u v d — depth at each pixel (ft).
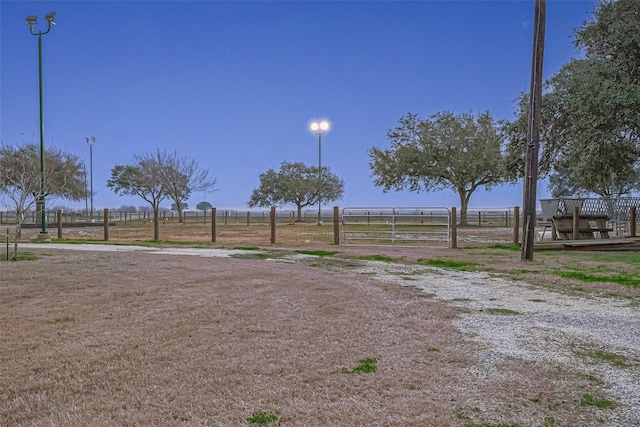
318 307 16.94
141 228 96.73
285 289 20.74
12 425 7.52
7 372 9.91
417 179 114.21
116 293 19.31
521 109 56.54
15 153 98.99
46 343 12.08
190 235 69.97
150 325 13.98
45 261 31.12
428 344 12.40
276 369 10.22
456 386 9.41
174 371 10.01
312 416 7.95
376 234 64.54
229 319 14.88
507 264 30.81
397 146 111.04
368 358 11.12
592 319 15.66
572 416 8.11
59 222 64.03
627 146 48.44
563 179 123.13
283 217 167.32
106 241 54.60
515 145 57.52
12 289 20.18
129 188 171.22
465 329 14.16
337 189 166.20
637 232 50.72
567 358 11.35
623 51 49.88
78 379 9.53
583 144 47.83
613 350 12.07
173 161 145.69
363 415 8.01
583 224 43.65
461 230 84.58
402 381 9.62
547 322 15.19
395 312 16.30
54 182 104.58
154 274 25.17
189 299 18.16
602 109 44.52
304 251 39.75
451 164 107.24
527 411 8.28
